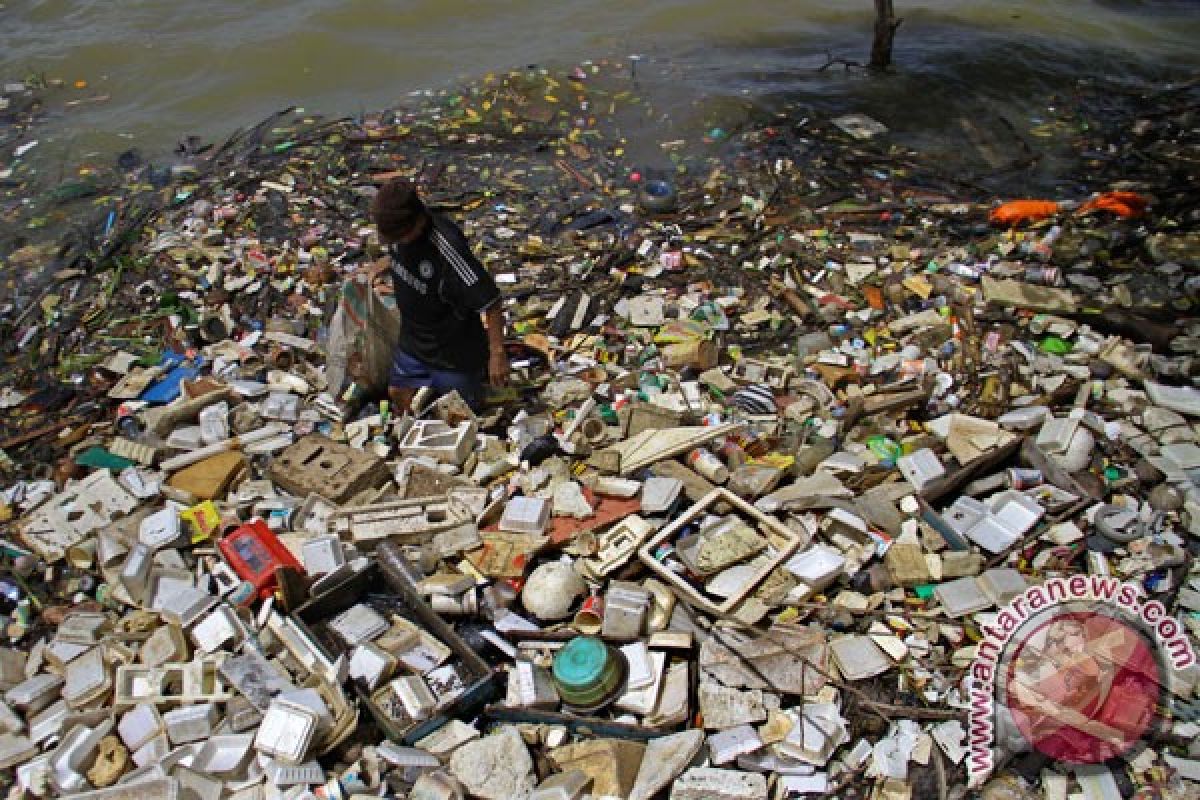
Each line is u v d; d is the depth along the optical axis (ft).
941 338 19.43
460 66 32.50
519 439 17.02
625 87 30.94
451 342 17.25
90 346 20.34
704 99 29.96
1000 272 21.39
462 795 11.75
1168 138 28.27
